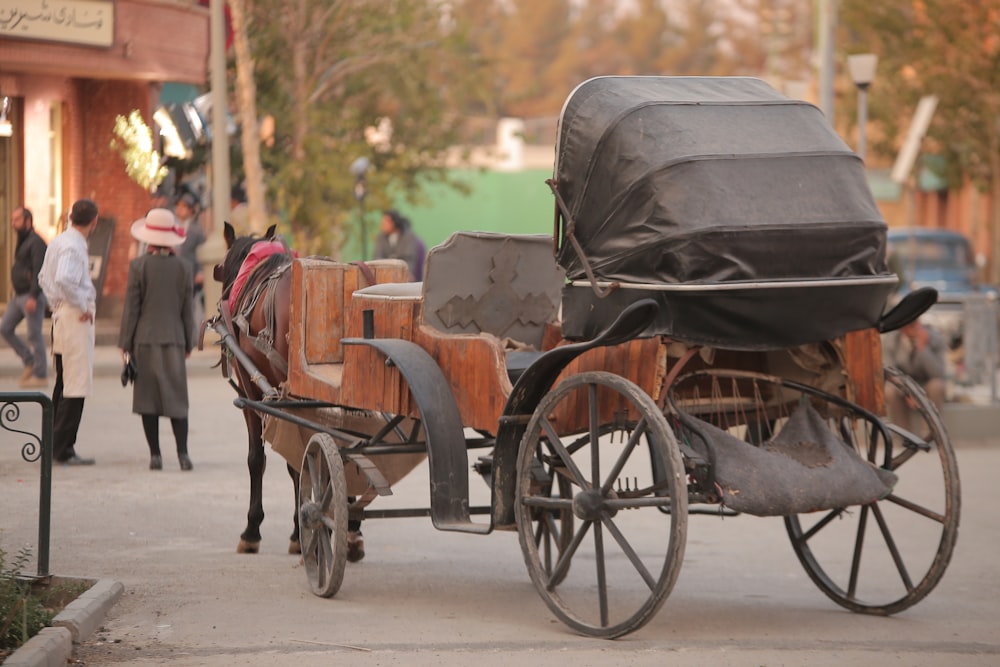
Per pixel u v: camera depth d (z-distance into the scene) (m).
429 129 46.66
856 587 10.75
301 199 36.56
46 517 9.52
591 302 9.12
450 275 9.97
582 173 9.20
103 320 29.88
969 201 56.16
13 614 8.12
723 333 8.61
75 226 15.88
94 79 30.62
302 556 10.82
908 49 44.91
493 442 10.52
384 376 9.97
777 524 13.64
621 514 14.01
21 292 22.02
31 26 27.81
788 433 9.35
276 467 16.19
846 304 8.86
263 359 11.94
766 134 9.13
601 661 8.36
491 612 9.78
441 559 11.74
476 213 60.12
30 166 29.25
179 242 15.77
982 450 18.53
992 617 9.84
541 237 10.29
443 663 8.28
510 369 9.61
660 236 8.63
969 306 21.06
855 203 9.03
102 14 29.03
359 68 41.09
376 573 11.12
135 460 16.42
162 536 12.32
